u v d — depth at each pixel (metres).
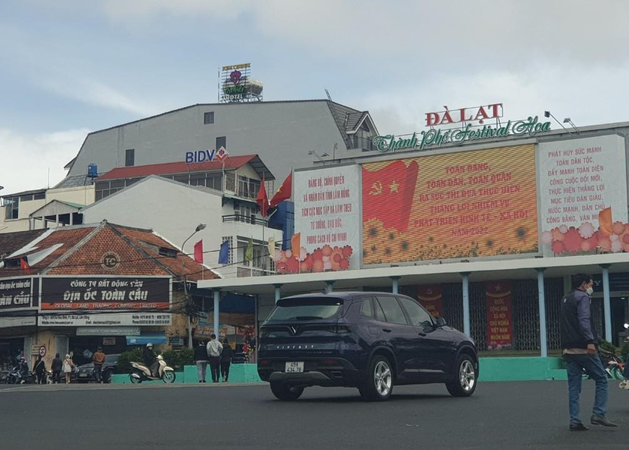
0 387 26.66
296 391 15.31
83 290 46.81
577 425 9.59
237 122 69.81
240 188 61.94
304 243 42.00
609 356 26.30
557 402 13.65
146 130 73.19
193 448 8.41
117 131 74.38
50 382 40.75
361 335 13.81
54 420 11.61
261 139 68.75
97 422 11.23
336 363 13.60
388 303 14.73
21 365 42.78
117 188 65.69
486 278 37.66
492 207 38.22
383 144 44.34
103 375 39.31
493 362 26.23
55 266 48.19
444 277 37.47
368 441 8.84
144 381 32.56
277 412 12.31
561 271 35.22
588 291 9.90
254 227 57.28
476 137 42.56
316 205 41.97
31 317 46.12
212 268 53.72
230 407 13.41
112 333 46.94
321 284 39.56
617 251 34.94
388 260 40.03
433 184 39.56
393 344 14.23
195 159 64.38
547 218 37.12
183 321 49.03
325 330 13.77
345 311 13.91
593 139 36.69
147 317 47.41
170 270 50.41
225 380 29.12
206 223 56.97
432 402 13.85
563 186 37.00
